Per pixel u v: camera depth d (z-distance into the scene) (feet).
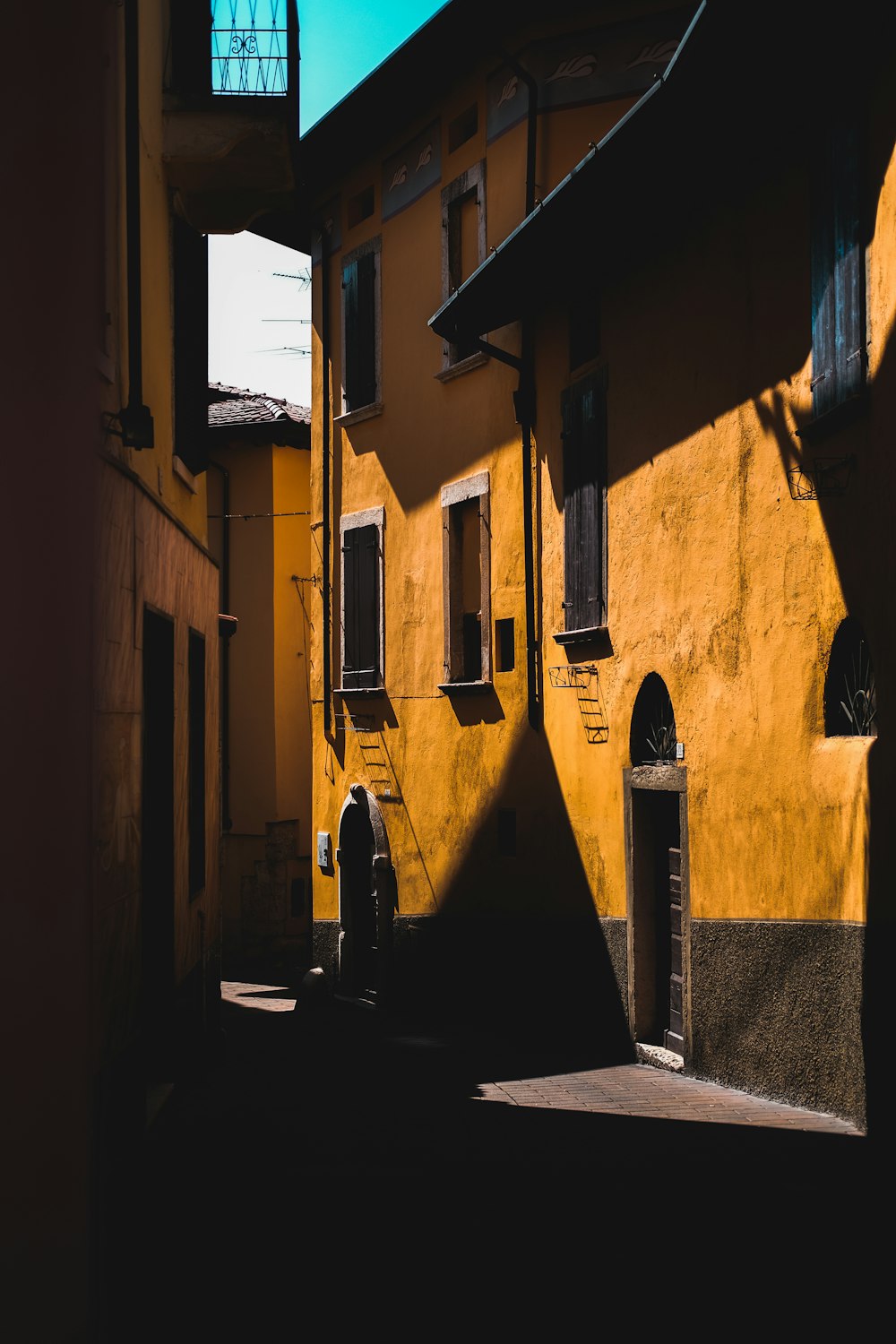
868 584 25.21
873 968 24.49
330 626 59.77
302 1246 16.83
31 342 12.91
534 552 43.98
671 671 34.12
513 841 45.34
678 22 41.29
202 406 34.86
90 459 13.78
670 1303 14.43
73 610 13.64
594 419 38.86
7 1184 12.41
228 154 30.19
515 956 44.57
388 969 53.36
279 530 75.56
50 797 13.12
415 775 52.21
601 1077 32.78
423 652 51.67
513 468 45.50
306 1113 27.17
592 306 40.16
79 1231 13.23
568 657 41.29
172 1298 14.98
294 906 76.54
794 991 27.73
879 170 24.39
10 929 12.49
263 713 75.61
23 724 12.74
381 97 52.80
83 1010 13.74
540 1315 14.15
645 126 29.68
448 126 49.80
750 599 30.40
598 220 35.78
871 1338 13.32
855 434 25.70
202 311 35.01
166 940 28.04
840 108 25.95
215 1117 26.58
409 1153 22.74
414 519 52.47
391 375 54.34
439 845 50.29
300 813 76.64
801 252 28.43
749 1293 14.69
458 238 49.88
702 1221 17.63
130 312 23.21
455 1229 17.43
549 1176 20.67
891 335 23.90
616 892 38.09
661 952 36.50
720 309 31.99
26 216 12.87
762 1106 27.81
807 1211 18.08
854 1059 25.18
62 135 13.15
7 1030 12.49
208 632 36.09
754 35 25.45
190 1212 18.67
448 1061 36.65
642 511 36.04
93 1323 13.48
